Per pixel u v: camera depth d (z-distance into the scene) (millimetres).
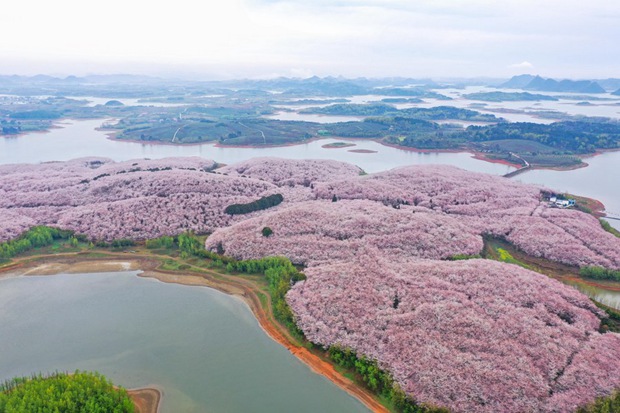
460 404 64375
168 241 126875
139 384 73000
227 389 71562
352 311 86625
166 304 98500
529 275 98250
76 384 65875
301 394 70312
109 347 83250
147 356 80312
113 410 62969
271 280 102938
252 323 90750
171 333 87312
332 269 102812
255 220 132500
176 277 110875
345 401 68812
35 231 130750
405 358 73250
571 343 75500
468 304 85500
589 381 67250
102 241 129250
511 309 83812
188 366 77375
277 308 91938
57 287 106312
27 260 119312
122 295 102562
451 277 96125
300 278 100750
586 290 103438
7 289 105375
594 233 129125
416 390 67250
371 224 125625
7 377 75188
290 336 85312
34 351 82188
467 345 74438
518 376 68000
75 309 96688
